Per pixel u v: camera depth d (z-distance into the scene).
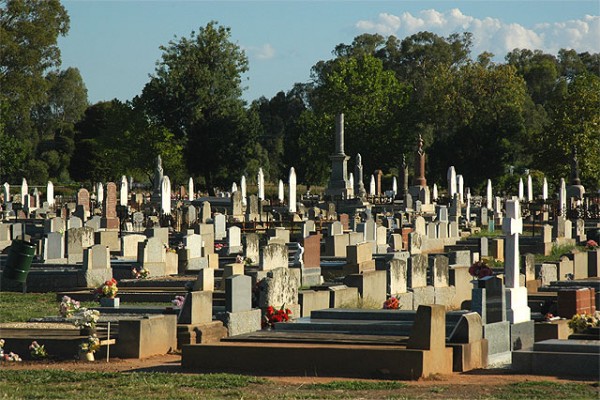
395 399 19.09
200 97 130.50
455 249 58.69
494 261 51.12
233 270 35.38
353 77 138.88
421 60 186.38
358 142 134.12
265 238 58.59
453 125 145.38
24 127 177.12
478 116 138.12
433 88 143.00
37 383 21.33
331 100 138.38
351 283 34.84
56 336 26.44
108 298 33.19
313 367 22.30
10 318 32.06
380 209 89.75
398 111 136.25
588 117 118.12
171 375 21.89
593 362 21.97
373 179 111.56
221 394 19.78
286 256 40.44
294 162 140.62
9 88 127.00
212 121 129.75
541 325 27.20
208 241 49.91
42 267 44.09
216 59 133.88
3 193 100.19
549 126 119.81
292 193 82.44
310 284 40.56
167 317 26.00
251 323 27.80
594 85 120.00
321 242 52.44
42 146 175.38
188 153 130.25
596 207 92.81
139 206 91.75
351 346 22.80
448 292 39.12
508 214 27.69
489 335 25.17
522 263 39.62
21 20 129.50
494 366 23.89
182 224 69.81
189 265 45.19
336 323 25.95
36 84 129.38
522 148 131.38
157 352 25.66
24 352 25.92
